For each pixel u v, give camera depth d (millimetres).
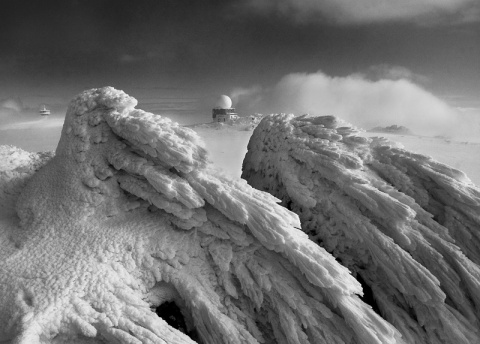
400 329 4117
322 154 4844
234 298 3846
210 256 3881
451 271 4184
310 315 3639
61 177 4270
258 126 6004
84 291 3230
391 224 4328
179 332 3268
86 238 3711
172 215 3969
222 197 3793
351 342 3564
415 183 4910
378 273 4434
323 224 4691
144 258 3684
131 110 4551
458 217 4617
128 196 4148
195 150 4129
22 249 3609
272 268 3818
